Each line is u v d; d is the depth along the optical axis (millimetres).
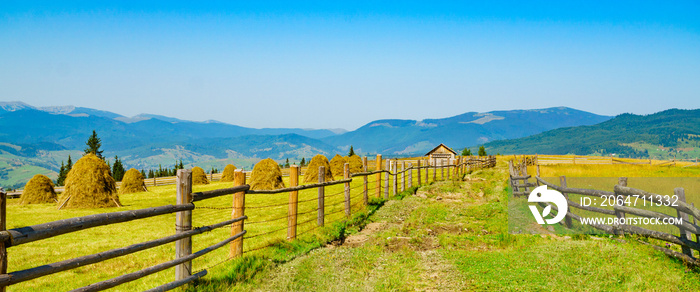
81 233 13148
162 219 16734
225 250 9641
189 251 6543
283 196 22422
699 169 35438
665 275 6770
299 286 6867
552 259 7840
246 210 16938
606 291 6246
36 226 4348
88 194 21359
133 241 11695
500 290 6445
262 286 6789
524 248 8953
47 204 23953
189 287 6414
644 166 41125
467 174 33250
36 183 24625
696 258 7469
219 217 16609
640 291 6113
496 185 22812
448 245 9664
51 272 4414
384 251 9281
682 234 7746
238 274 7184
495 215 13367
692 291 6195
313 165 30859
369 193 19859
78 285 7215
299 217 14141
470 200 17703
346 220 12648
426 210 14641
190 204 6520
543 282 6711
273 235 10727
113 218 5070
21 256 9906
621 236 9148
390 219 13336
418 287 6770
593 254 7961
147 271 5629
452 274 7344
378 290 6621
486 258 8305
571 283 6555
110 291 6746
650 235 8562
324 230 11016
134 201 24422
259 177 26766
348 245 10047
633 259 7605
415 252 8969
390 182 20703
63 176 85688
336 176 35969
